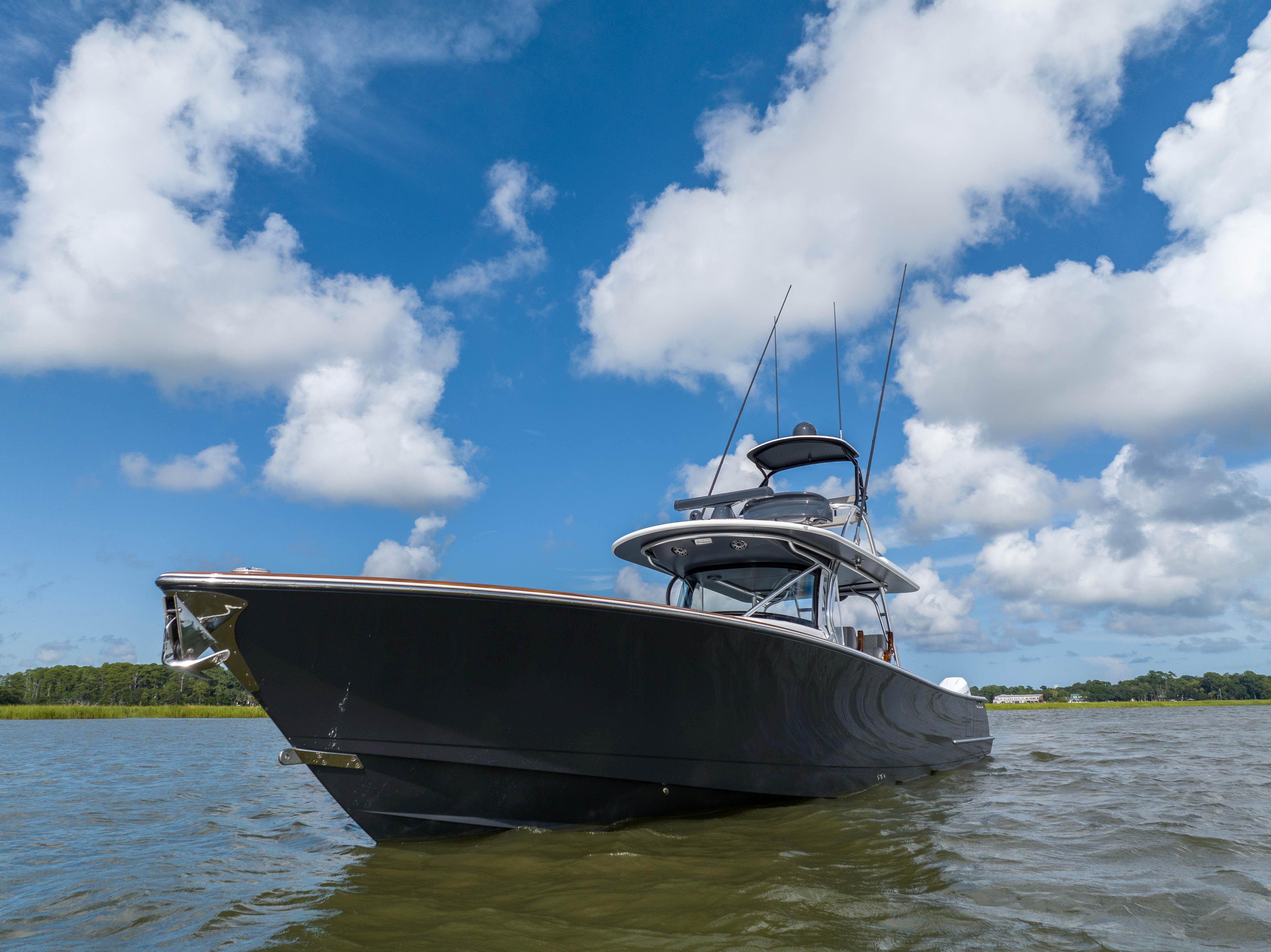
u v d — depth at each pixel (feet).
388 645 11.57
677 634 13.20
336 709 11.89
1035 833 14.19
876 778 19.71
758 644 14.33
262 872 12.17
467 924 9.09
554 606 11.99
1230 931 8.64
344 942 8.57
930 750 23.18
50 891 11.15
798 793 16.62
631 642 12.85
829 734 17.01
